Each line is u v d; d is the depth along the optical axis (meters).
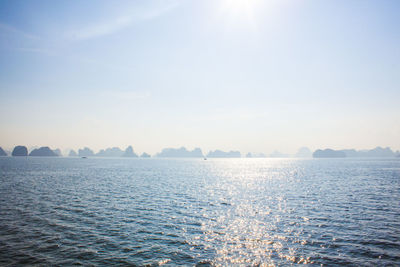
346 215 29.23
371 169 118.62
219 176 89.19
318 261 16.91
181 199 40.06
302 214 29.86
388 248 19.09
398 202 36.69
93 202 36.78
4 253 18.06
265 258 17.42
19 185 54.62
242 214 30.05
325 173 97.88
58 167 132.12
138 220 27.27
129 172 103.81
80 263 16.61
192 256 17.80
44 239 21.06
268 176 88.62
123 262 16.80
